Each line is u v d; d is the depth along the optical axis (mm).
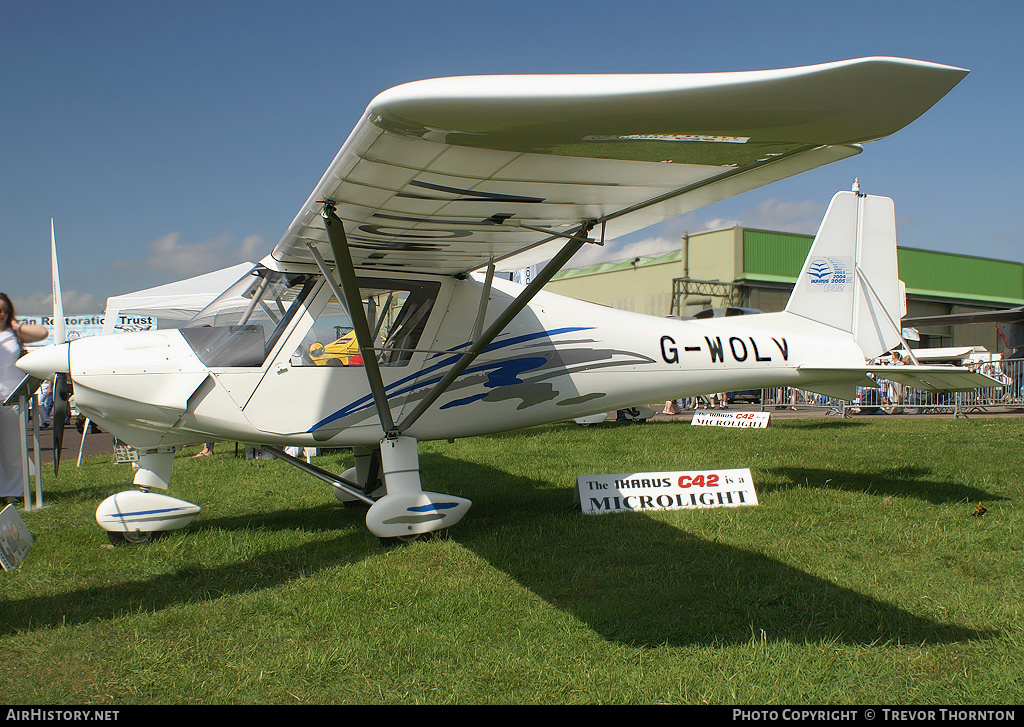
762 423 10836
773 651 2516
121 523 4141
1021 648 2510
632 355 5219
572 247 3432
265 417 4207
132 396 3990
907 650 2518
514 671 2400
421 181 2910
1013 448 7590
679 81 2025
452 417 4625
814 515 4504
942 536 3908
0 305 5570
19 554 3881
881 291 6352
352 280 3518
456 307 4688
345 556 3857
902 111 2111
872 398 15508
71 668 2498
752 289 30312
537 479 6270
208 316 4293
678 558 3615
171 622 2900
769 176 2852
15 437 5781
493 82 2088
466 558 3713
